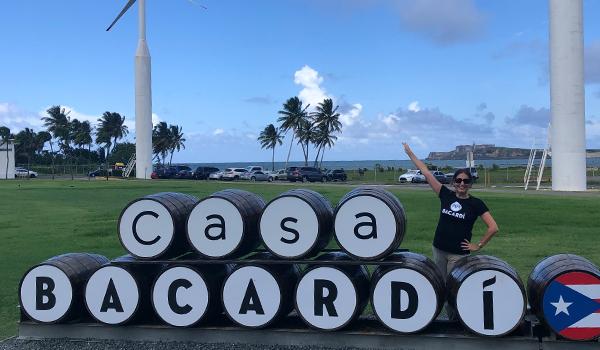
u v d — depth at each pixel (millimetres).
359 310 5852
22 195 31094
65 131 117938
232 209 6043
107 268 6207
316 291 5832
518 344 5523
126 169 73750
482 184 47188
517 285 5461
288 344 5941
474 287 5527
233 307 5992
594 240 13094
